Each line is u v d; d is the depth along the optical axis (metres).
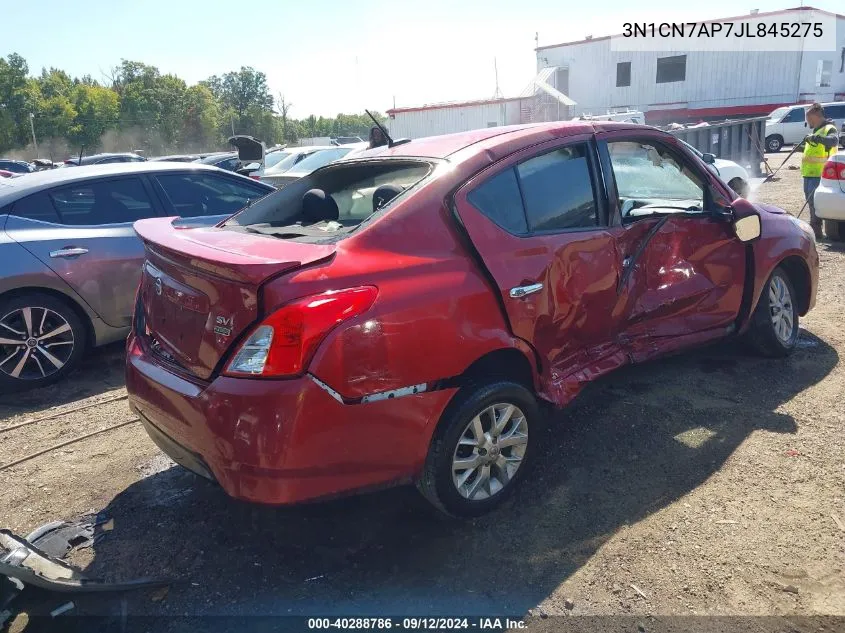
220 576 2.76
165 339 2.90
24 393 4.82
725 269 4.16
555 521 3.01
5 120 73.50
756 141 16.45
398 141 3.75
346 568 2.78
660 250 3.82
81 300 4.98
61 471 3.67
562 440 3.71
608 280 3.50
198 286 2.66
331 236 2.80
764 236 4.38
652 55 32.03
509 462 3.13
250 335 2.46
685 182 4.24
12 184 4.99
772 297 4.56
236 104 109.25
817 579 2.58
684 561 2.71
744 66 30.44
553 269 3.19
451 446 2.82
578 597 2.55
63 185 5.11
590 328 3.47
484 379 2.96
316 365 2.43
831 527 2.87
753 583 2.57
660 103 32.34
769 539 2.82
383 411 2.59
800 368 4.51
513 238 3.07
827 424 3.73
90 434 4.12
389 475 2.68
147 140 86.12
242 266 2.40
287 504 2.48
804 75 29.66
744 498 3.10
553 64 34.59
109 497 3.39
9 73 73.06
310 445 2.45
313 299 2.45
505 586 2.63
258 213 3.73
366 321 2.53
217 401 2.48
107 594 2.66
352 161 3.61
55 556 2.89
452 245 2.89
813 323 5.44
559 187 3.38
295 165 12.45
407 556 2.83
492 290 2.93
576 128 3.57
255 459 2.42
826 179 7.97
